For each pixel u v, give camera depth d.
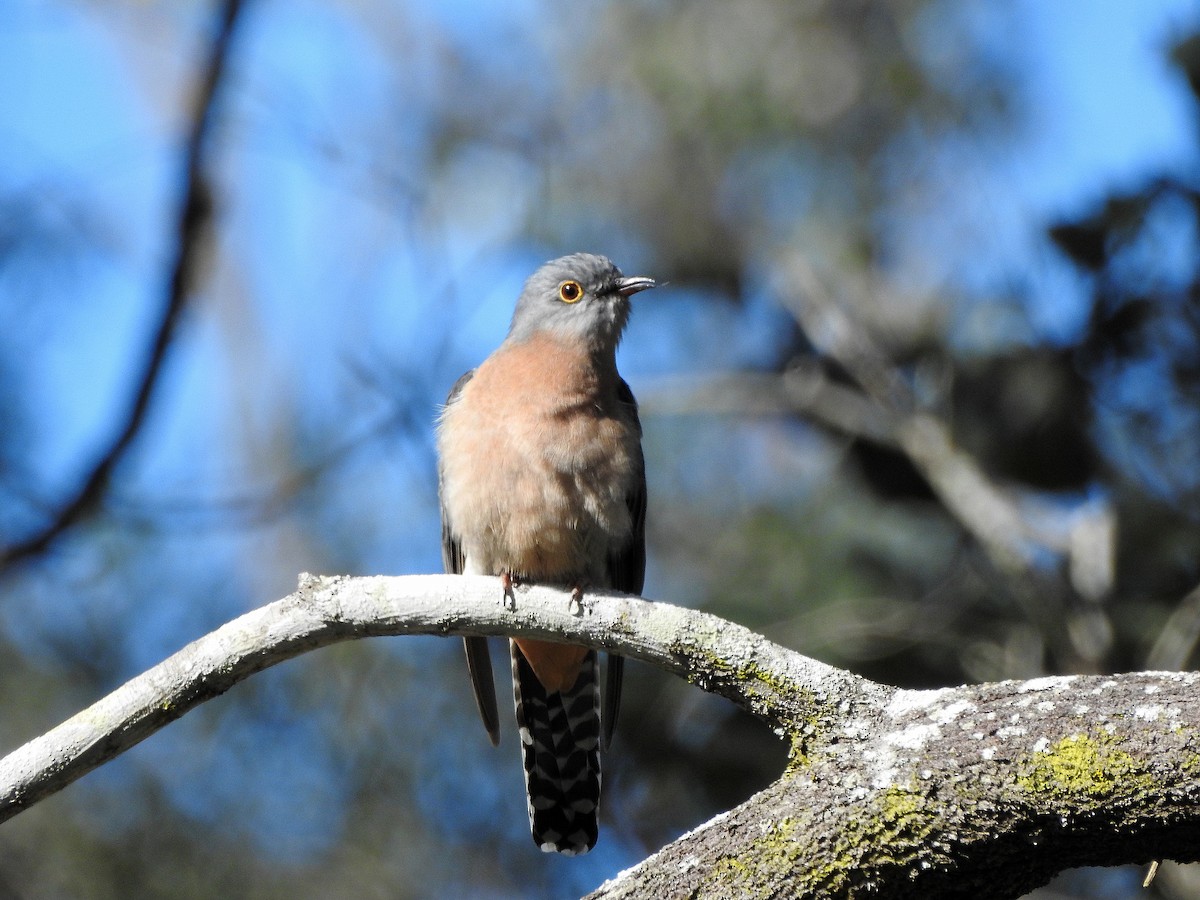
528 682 9.50
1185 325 10.86
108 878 11.97
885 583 11.74
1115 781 5.01
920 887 5.32
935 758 5.32
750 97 16.12
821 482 12.98
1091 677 5.41
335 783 12.64
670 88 16.34
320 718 12.81
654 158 16.38
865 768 5.43
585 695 9.39
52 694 12.48
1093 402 11.29
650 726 11.40
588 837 9.28
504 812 12.69
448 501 9.45
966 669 10.96
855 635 11.26
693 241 16.03
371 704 12.83
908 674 11.11
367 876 12.24
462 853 12.49
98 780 12.34
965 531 11.36
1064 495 11.47
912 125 16.27
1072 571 10.70
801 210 15.98
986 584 11.28
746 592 12.21
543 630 6.50
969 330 11.80
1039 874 5.30
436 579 6.65
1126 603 10.62
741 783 11.27
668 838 11.64
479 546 9.12
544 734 9.44
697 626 6.17
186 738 12.62
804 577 12.05
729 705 11.32
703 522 13.80
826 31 16.31
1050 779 5.09
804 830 5.41
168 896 12.02
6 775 6.20
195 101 12.31
